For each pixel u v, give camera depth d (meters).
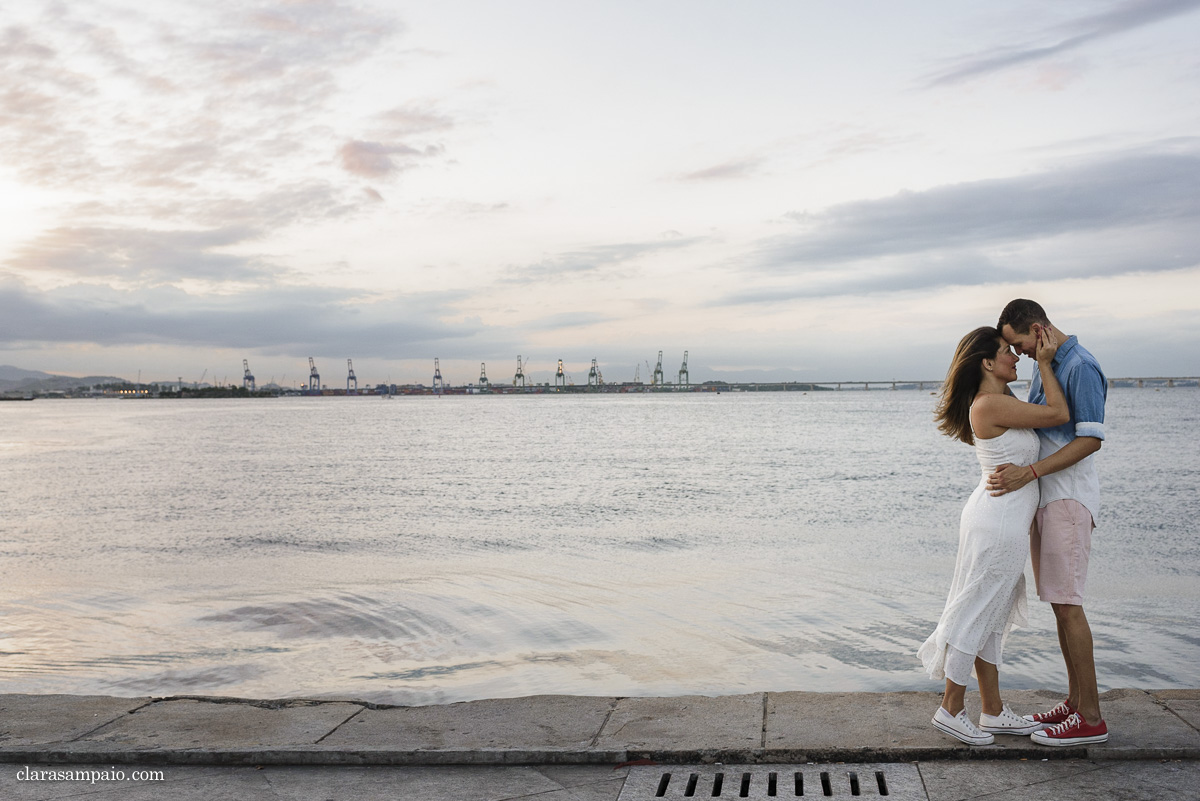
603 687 6.79
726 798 3.35
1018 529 3.71
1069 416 3.74
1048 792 3.28
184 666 7.53
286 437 61.78
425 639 8.36
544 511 19.55
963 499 20.89
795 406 152.38
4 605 10.14
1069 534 3.73
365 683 6.97
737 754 3.73
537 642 8.19
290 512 19.95
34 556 13.95
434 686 6.87
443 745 3.94
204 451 45.53
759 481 26.00
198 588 11.05
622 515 18.59
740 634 8.35
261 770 3.80
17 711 4.62
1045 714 3.96
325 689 6.82
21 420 112.94
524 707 4.51
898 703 4.40
